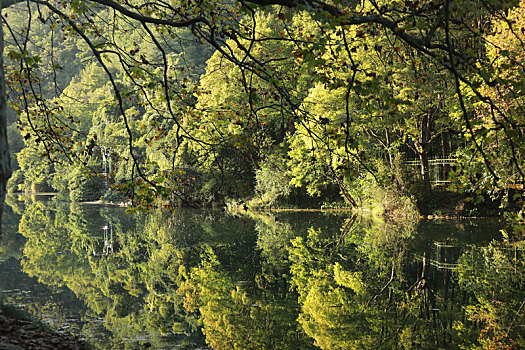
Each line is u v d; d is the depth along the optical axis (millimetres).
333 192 40844
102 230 28031
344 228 26375
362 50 22031
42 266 16484
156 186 7035
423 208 30516
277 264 16922
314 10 5422
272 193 40531
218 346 8633
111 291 12977
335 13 5707
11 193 83938
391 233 23594
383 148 35312
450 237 21719
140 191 7043
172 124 41375
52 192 84438
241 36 6836
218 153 40125
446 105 26859
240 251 20000
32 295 12180
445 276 14336
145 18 6594
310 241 22094
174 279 14688
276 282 14133
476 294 12328
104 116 52500
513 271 14750
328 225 28016
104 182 55531
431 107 28656
